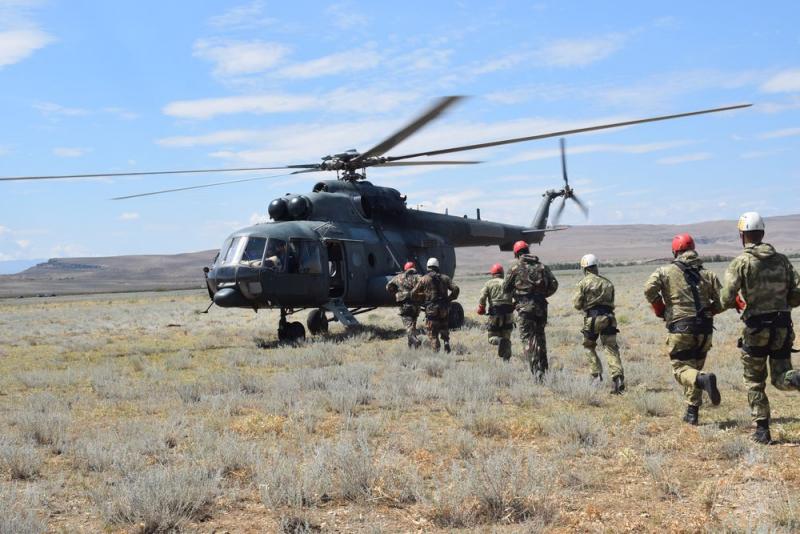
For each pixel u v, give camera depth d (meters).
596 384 8.92
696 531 4.04
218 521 4.51
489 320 11.77
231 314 33.03
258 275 15.25
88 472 5.73
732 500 4.66
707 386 6.56
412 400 8.59
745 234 6.22
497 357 11.99
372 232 18.48
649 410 7.66
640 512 4.50
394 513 4.60
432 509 4.52
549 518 4.38
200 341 18.12
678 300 7.00
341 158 17.59
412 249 19.72
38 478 5.60
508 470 5.07
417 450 5.99
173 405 8.82
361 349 14.45
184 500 4.66
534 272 9.86
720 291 6.60
